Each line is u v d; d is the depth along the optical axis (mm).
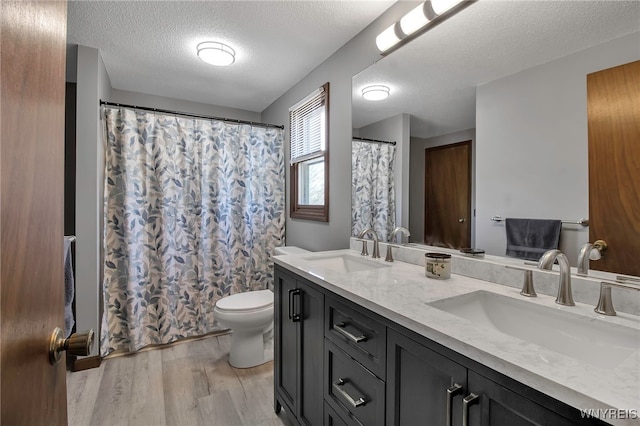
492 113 1311
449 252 1505
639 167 909
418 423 846
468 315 1081
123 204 2346
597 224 999
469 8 1386
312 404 1406
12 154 432
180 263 2590
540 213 1154
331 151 2295
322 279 1304
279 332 1742
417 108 1643
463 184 1438
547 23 1133
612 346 815
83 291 2121
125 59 2320
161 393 1866
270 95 3096
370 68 1910
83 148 2123
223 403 1786
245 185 2889
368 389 1042
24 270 471
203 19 1835
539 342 959
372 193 1954
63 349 597
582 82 1036
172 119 2561
